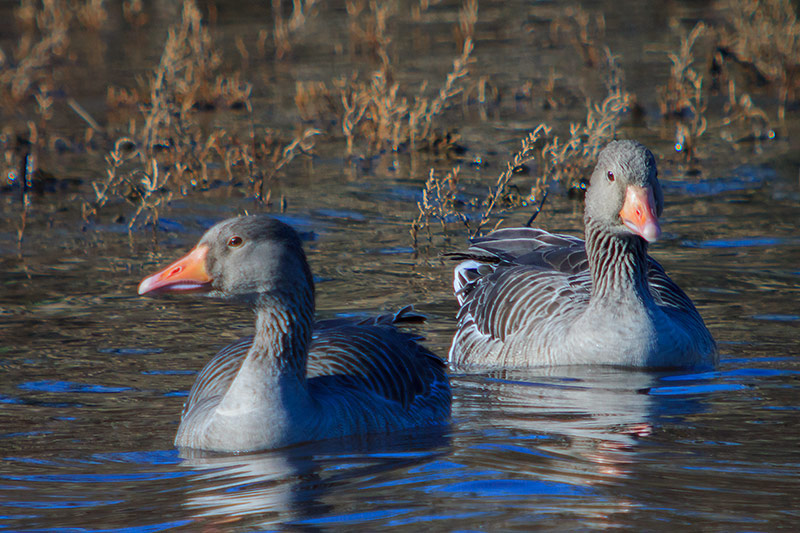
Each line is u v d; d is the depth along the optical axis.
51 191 20.34
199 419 9.04
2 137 23.66
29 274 15.33
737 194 19.72
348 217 18.66
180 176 20.59
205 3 43.16
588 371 11.75
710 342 12.02
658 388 10.78
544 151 19.86
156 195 19.75
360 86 26.03
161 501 7.44
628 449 8.44
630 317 11.88
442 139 23.61
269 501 7.32
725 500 7.10
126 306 13.77
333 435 9.08
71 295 14.27
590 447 8.52
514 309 12.80
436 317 13.78
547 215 18.58
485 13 41.91
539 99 27.95
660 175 21.20
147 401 10.28
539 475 7.74
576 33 36.56
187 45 32.78
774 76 28.80
